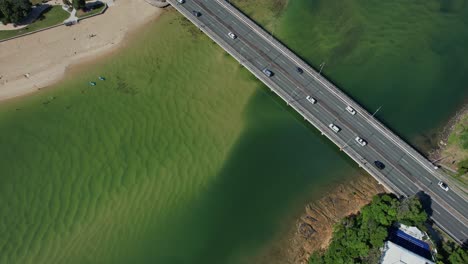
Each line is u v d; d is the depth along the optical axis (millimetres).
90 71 129625
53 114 121000
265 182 112750
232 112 123062
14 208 105562
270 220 107625
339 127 115625
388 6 144375
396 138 113750
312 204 109312
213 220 107500
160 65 130875
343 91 125688
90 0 142750
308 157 116625
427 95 127000
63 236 102750
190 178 112188
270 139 119062
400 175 109250
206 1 137750
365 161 110812
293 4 142750
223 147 117188
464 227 102938
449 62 134000
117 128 118312
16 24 136750
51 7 141000
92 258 101125
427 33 139500
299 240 104312
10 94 124812
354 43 135875
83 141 116000
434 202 105938
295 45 134250
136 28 138500
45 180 109688
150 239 104250
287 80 122750
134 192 109062
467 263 91625
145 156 114000
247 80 128250
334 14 141625
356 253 94000
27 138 116625
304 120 121062
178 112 122000
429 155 115375
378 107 123750
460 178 109312
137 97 124250
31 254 100312
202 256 103312
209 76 128875
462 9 145625
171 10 142500
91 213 105938
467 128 118438
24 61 130750
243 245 104625
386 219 97688
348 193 110562
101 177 110438
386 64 132000
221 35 130250
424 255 94875
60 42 134875
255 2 142375
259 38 130750
